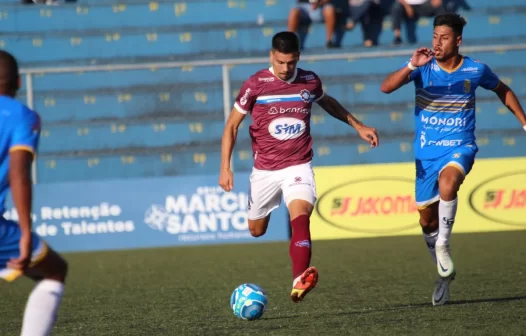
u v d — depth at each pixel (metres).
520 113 16.97
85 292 19.41
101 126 34.16
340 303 16.56
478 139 34.22
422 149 16.64
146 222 28.41
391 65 36.44
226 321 14.80
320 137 34.41
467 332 12.86
